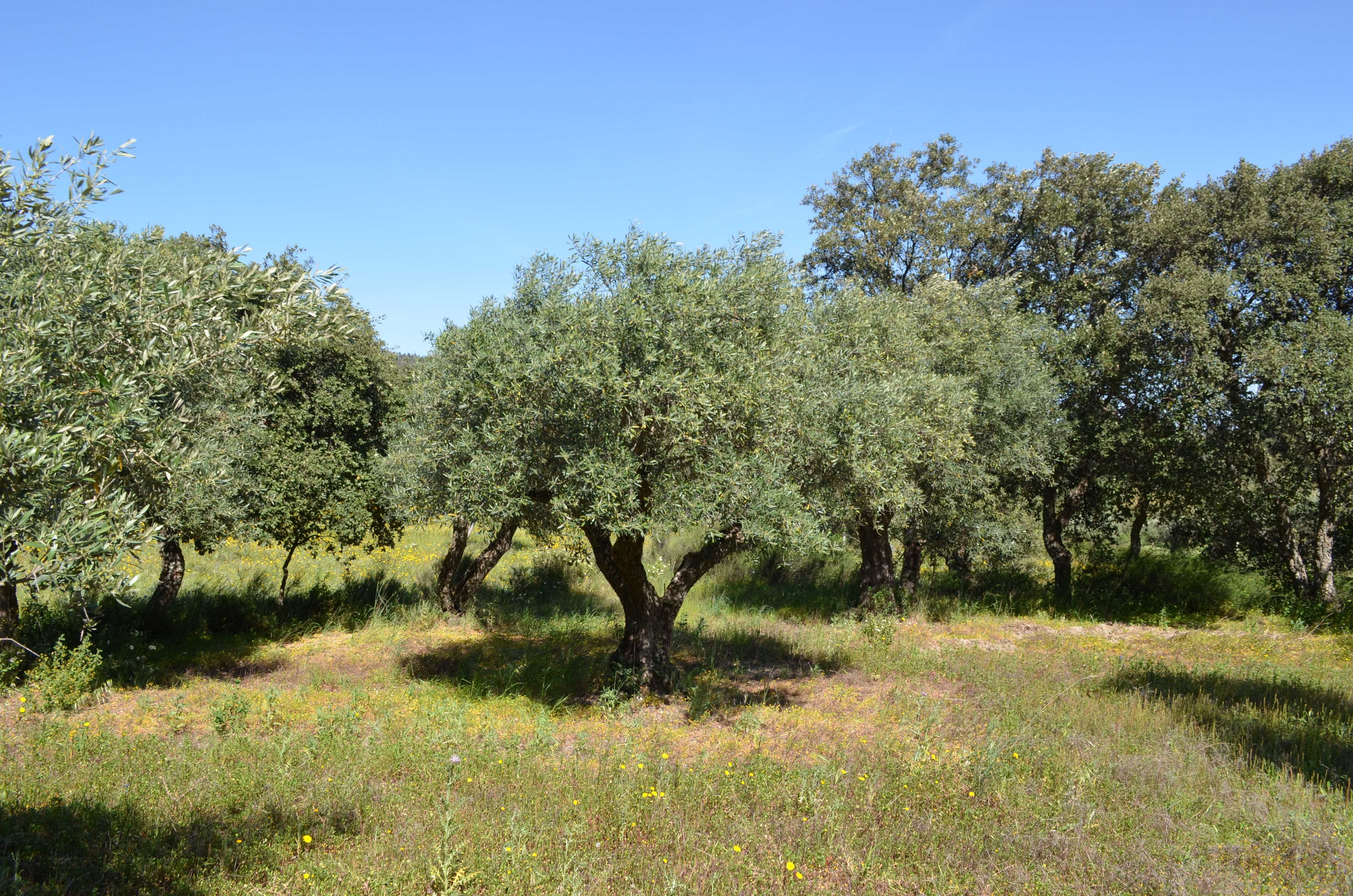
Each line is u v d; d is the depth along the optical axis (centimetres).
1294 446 1457
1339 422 1329
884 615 1517
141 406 381
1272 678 1057
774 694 1016
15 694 901
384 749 715
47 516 360
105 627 1180
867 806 600
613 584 1042
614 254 905
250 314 474
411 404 1035
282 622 1380
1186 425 1540
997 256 2417
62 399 375
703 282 877
